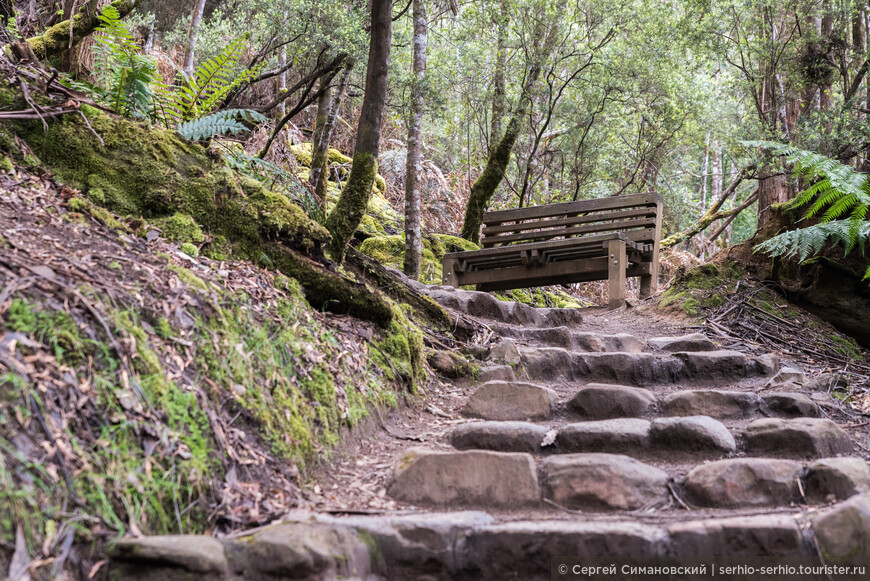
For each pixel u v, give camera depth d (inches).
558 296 360.5
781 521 84.2
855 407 143.3
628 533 83.7
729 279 231.8
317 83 355.9
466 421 135.5
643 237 283.7
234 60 162.4
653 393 146.9
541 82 358.0
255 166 158.7
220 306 106.6
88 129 122.2
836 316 207.9
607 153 464.1
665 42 384.5
